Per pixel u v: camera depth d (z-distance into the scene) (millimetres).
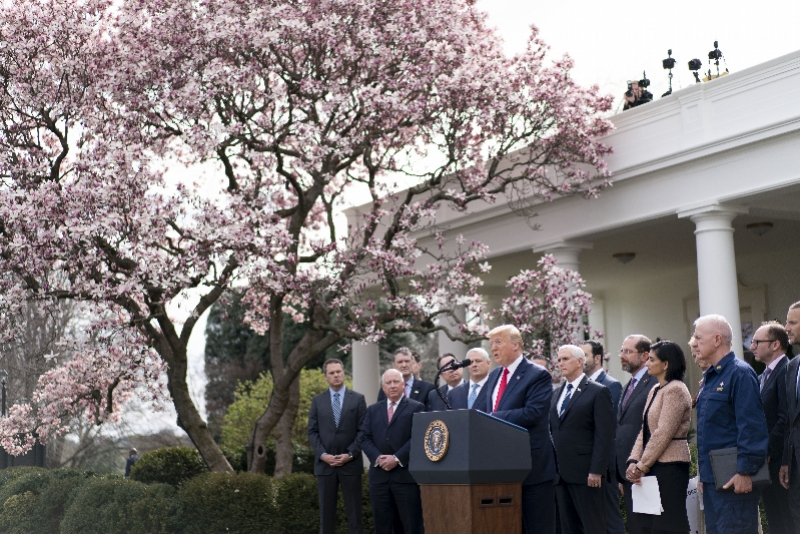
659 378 6551
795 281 16219
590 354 8281
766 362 6719
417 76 12008
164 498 10281
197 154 11156
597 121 13109
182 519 10164
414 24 11859
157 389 11195
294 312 14156
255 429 12227
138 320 10922
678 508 6242
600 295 21859
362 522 9305
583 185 13297
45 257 10391
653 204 12555
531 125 13141
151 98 11586
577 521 7000
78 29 11469
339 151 11656
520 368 6691
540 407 6426
